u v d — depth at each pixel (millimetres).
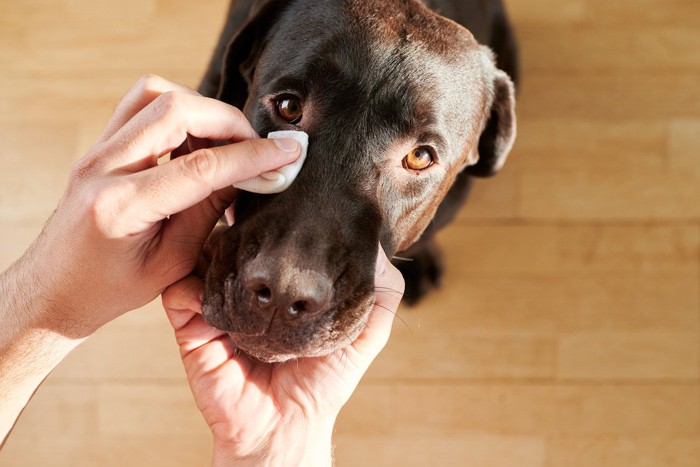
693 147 834
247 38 601
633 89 839
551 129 837
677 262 826
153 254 505
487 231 829
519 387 816
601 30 846
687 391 816
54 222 494
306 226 504
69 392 816
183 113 473
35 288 508
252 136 500
